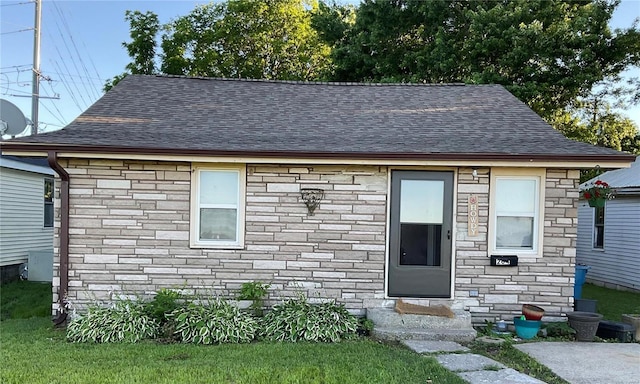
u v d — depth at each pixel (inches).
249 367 182.9
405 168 266.7
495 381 171.0
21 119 412.2
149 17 823.1
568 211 263.4
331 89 375.9
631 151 776.3
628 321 249.9
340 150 250.4
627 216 448.5
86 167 259.3
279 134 282.4
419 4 611.2
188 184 264.1
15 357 195.8
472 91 370.3
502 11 554.6
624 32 562.6
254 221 267.0
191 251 265.0
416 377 173.6
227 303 250.5
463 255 265.9
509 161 247.8
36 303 344.5
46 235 519.2
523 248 267.7
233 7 859.4
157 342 225.1
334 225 267.9
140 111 306.2
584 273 301.4
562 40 536.4
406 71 647.1
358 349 212.8
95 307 245.6
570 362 196.9
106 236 261.3
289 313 243.8
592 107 719.1
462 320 243.0
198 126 289.6
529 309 249.6
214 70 853.8
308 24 884.0
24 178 472.1
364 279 267.6
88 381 165.9
